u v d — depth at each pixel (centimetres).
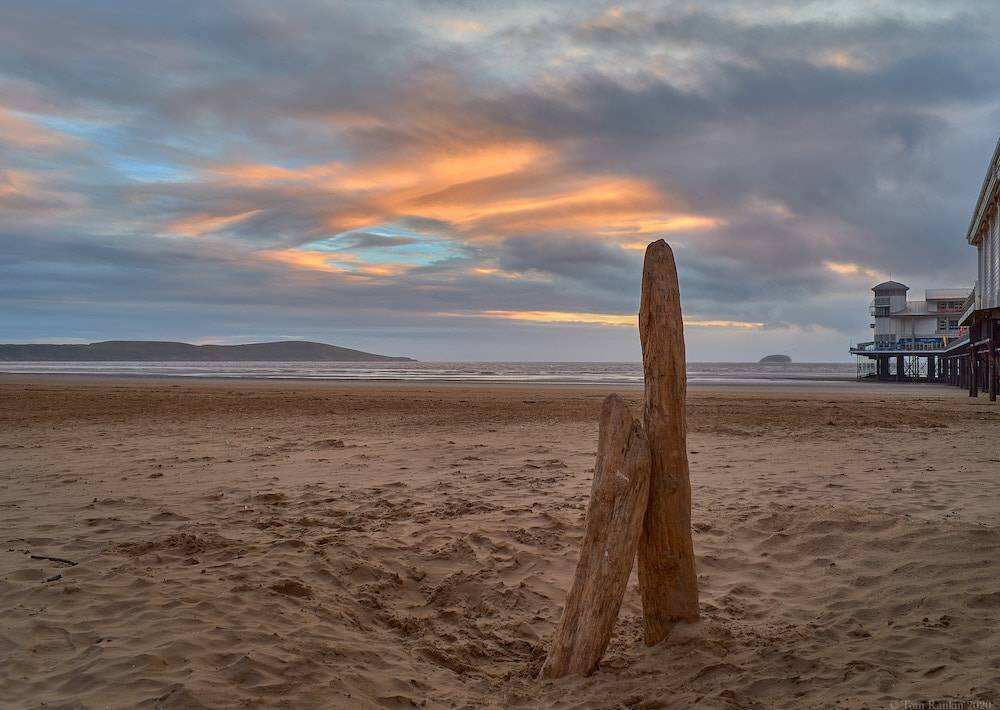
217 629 421
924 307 7012
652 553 432
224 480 941
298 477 970
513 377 6322
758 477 944
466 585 560
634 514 410
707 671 394
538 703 378
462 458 1145
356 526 705
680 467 424
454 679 417
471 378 5819
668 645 423
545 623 507
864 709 329
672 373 416
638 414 1867
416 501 818
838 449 1208
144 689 350
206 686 354
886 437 1388
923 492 805
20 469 1020
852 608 482
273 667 385
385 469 1039
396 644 459
